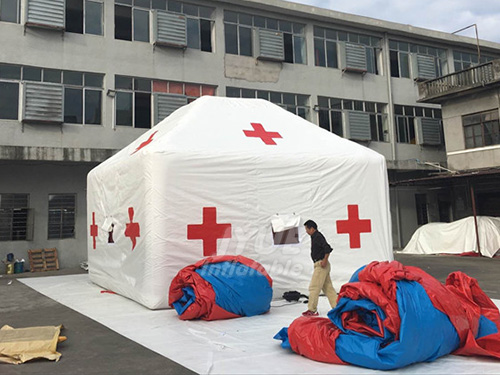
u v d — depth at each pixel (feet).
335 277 24.39
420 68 67.87
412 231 64.64
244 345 15.30
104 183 29.07
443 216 66.28
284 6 57.06
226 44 54.80
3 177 42.57
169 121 28.07
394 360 12.09
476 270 36.63
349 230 24.98
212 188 22.44
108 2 48.44
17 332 16.38
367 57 64.95
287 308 21.42
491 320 14.46
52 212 44.65
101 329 18.06
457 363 12.87
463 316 13.64
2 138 42.27
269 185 23.61
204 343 15.67
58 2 45.09
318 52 61.36
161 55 50.42
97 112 47.01
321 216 24.56
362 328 13.26
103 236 29.22
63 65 45.44
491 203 60.23
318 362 13.34
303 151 24.97
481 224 50.65
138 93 49.14
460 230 52.11
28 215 43.39
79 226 45.42
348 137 60.85
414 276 13.60
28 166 43.70
